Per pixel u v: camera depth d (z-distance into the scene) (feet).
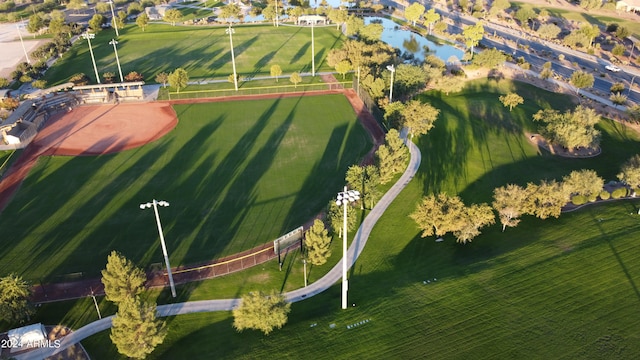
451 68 433.07
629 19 618.85
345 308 169.68
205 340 157.79
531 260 189.47
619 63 458.09
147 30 584.40
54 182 254.68
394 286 181.57
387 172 245.45
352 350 148.87
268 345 152.87
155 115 341.00
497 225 222.28
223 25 620.49
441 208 204.03
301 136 308.40
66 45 498.69
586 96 375.25
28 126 309.42
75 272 191.01
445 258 200.03
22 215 226.79
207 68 441.68
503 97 355.15
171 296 178.60
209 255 200.85
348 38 550.77
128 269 165.78
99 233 213.87
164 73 401.70
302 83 403.13
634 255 188.24
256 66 447.83
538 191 217.36
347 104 360.48
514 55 485.15
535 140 306.96
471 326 156.04
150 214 227.61
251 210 231.50
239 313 154.81
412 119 292.81
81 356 153.69
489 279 178.91
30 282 181.16
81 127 321.73
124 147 293.84
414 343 150.20
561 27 593.01
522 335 151.23
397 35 598.34
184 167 270.05
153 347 149.28
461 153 289.53
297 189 249.55
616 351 144.05
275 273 191.62
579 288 171.53
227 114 341.82
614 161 285.02
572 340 148.66
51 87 387.14
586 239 202.28
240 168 269.44
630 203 232.94
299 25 620.49
